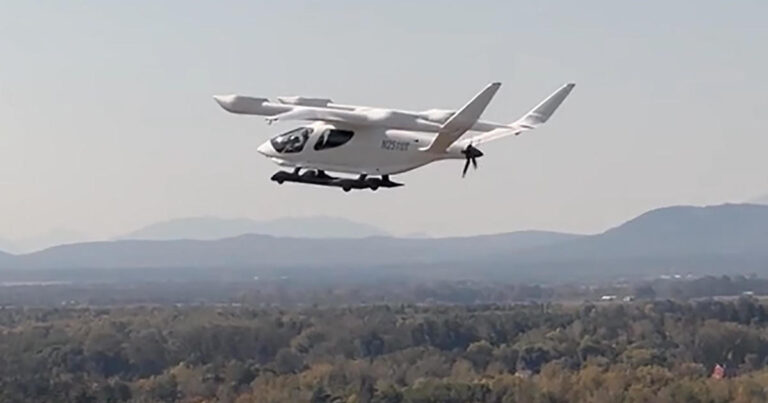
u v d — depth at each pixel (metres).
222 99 141.00
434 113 136.62
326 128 138.25
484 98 132.12
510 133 138.38
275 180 141.12
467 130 134.25
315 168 138.75
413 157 137.38
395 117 135.50
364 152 137.50
